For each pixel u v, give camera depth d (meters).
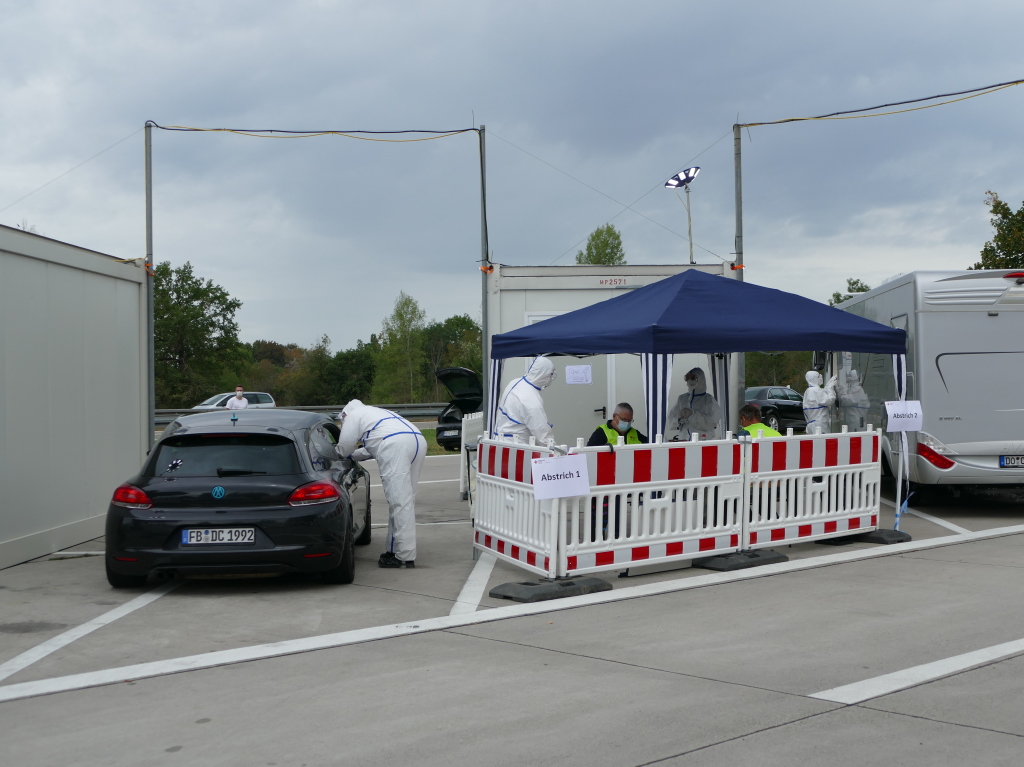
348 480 7.88
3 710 4.46
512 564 8.25
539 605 6.61
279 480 6.99
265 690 4.69
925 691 4.50
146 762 3.77
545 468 6.89
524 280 12.46
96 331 10.37
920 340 11.17
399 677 4.88
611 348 8.37
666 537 7.69
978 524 10.52
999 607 6.30
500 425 8.81
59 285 9.51
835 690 4.54
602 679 4.78
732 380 12.26
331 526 7.02
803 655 5.18
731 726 4.04
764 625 5.90
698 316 8.41
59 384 9.47
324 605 6.69
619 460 7.38
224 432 7.24
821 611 6.25
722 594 6.88
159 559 6.79
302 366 93.62
